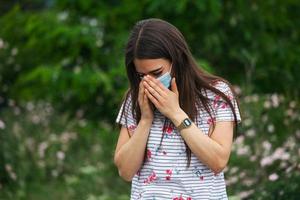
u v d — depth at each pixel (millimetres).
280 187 12969
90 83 19609
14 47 21891
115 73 19750
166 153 7914
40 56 21453
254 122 17359
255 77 20594
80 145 20734
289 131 17703
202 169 7879
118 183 18828
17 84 21562
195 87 7895
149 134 7984
